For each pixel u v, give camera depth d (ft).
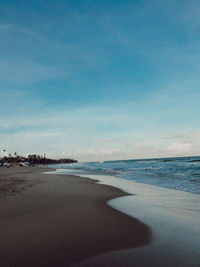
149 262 11.86
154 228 17.65
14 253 13.05
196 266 11.29
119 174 88.07
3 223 18.88
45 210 23.59
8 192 36.60
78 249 13.60
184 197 32.42
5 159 480.23
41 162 574.15
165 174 79.41
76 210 23.72
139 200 30.25
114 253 13.05
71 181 58.29
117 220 19.89
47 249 13.62
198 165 131.13
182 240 15.01
